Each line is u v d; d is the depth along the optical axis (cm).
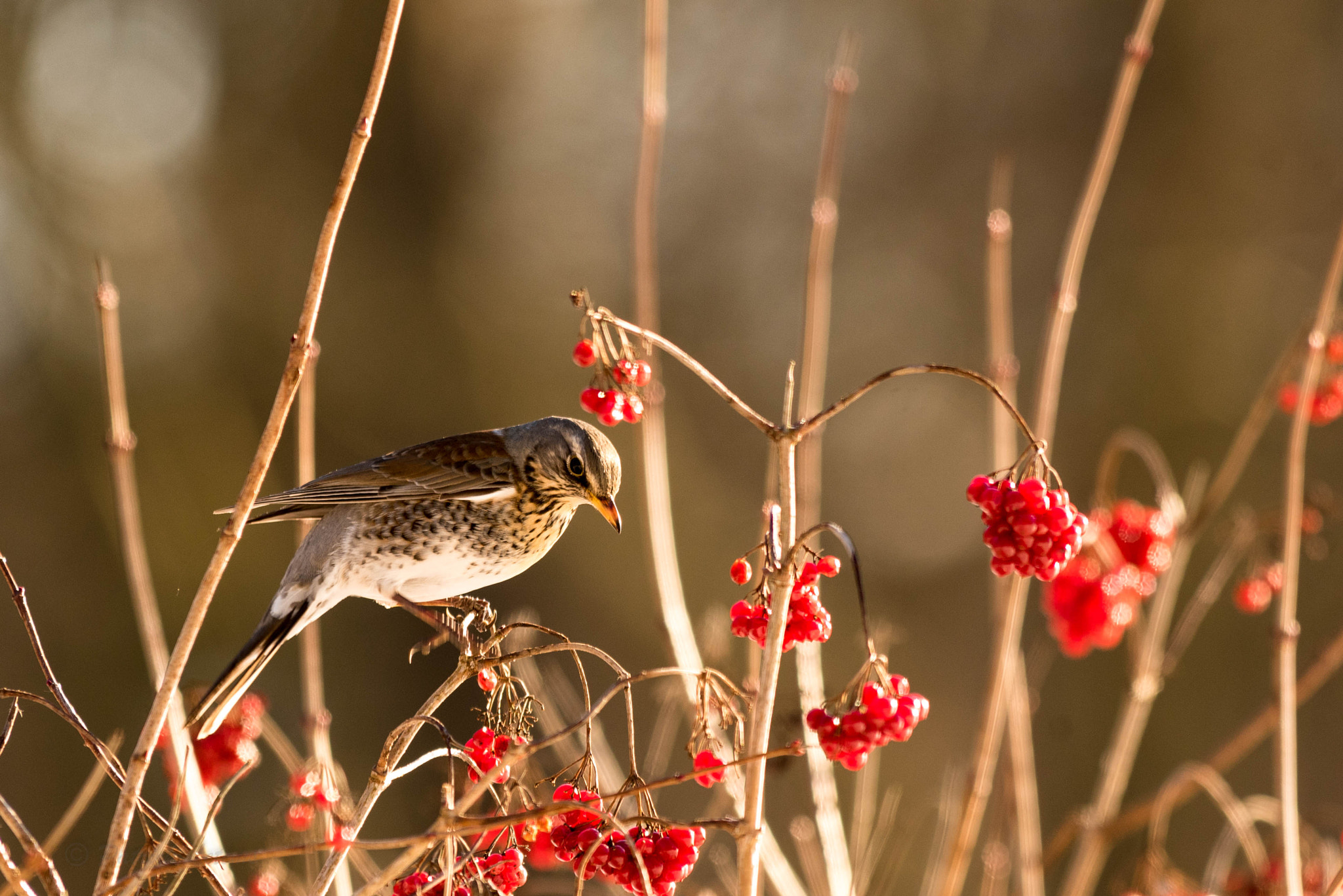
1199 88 1565
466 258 1720
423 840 352
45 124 1683
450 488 650
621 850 399
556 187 1797
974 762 557
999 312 645
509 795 422
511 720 435
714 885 834
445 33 1752
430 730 1205
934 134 1788
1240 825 589
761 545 397
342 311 1630
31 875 394
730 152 1841
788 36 1853
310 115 1708
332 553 629
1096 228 1600
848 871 530
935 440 1783
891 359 1794
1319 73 1526
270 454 376
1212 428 1461
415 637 1506
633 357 435
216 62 1720
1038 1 1727
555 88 1816
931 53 1797
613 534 1549
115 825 370
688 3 1858
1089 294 1587
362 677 1479
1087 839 626
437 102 1745
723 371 1788
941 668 1714
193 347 1623
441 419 1630
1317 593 1323
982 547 1755
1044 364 610
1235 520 764
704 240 1820
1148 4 599
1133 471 1479
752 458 1761
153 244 1659
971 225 1748
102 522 1524
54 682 425
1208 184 1548
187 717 527
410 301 1669
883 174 1816
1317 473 1389
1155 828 591
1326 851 596
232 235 1664
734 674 602
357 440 1591
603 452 670
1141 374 1515
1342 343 623
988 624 1733
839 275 1805
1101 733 1370
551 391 1673
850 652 1566
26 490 1535
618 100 1823
